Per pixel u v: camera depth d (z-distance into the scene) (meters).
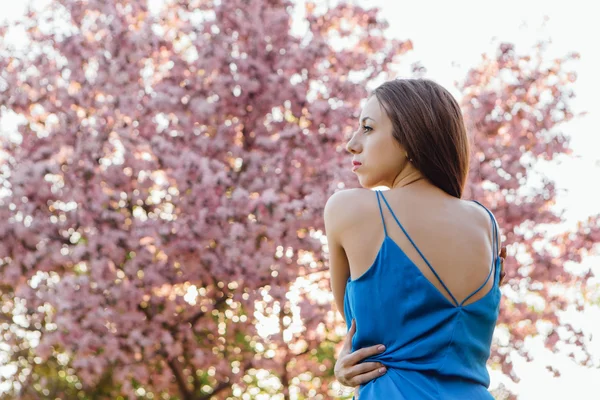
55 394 8.23
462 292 1.58
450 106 1.70
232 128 7.38
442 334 1.55
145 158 7.47
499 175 7.18
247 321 7.09
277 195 6.68
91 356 6.86
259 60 7.57
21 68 7.60
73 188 6.98
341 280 1.71
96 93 7.43
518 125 7.66
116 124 7.34
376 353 1.58
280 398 8.08
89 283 6.71
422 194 1.64
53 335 6.77
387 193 1.64
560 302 7.41
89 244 6.79
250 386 8.06
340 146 7.34
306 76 7.66
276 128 7.59
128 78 7.30
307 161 7.16
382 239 1.60
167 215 7.18
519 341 7.31
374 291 1.59
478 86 7.93
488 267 1.64
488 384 1.63
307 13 8.09
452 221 1.62
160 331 6.88
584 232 7.41
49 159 7.20
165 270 6.89
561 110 7.64
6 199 6.92
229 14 7.62
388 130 1.67
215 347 7.35
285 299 6.70
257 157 7.09
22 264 6.97
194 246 6.66
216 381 7.37
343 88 7.48
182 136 7.34
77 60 7.45
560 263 7.33
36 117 7.64
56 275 7.52
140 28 7.54
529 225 7.43
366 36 8.02
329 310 6.90
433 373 1.54
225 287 7.09
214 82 7.34
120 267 7.19
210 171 6.76
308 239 6.67
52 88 7.55
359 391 1.60
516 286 7.27
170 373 7.47
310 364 7.39
